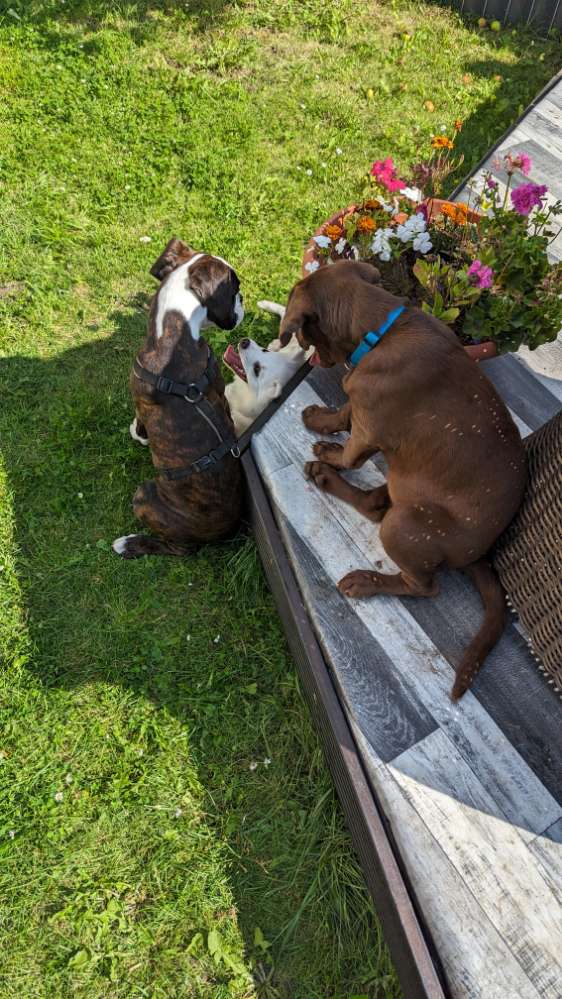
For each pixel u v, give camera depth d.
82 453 1.53
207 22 2.35
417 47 2.40
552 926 0.97
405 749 1.08
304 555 1.25
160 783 1.21
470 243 1.45
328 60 2.31
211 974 1.09
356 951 1.10
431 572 1.14
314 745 1.25
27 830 1.17
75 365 1.65
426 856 1.01
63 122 2.05
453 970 0.94
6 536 1.43
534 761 1.08
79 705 1.27
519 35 2.51
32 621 1.35
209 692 1.29
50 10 2.32
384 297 1.13
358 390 1.10
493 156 1.82
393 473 1.13
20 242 1.80
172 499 1.33
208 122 2.08
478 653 1.12
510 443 1.07
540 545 1.06
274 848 1.17
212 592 1.39
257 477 1.34
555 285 1.32
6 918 1.11
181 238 1.85
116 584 1.39
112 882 1.14
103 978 1.08
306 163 2.03
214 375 1.28
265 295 1.78
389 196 1.57
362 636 1.17
